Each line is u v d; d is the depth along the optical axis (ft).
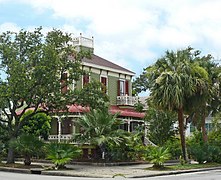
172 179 67.05
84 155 100.58
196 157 104.27
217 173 82.58
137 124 150.82
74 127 126.62
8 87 84.48
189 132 154.30
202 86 97.19
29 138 86.79
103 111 96.84
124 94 151.74
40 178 66.08
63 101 92.58
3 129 99.14
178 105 92.58
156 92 94.12
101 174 72.49
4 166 86.17
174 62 98.07
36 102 90.74
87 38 153.28
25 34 90.48
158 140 121.80
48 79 86.63
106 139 91.71
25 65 85.51
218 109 121.29
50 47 86.63
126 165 95.61
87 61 138.00
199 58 116.57
